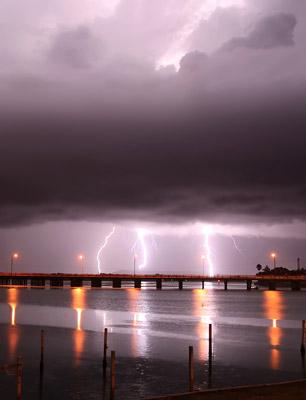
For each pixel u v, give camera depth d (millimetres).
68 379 30438
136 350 39812
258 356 37688
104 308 82188
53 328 52844
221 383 29859
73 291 155250
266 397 22281
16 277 169625
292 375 31922
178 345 42281
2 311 73938
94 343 42938
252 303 100938
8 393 27391
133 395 27281
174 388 28688
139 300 108188
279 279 176375
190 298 120875
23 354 37812
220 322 60719
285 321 62625
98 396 27094
